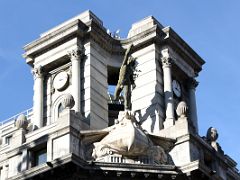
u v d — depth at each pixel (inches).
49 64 2153.1
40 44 2174.0
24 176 1803.6
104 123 2057.1
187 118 1971.0
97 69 2103.8
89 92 2041.1
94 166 1758.1
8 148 2161.7
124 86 2016.5
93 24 2114.9
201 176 1834.4
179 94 2185.0
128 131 1847.9
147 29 2155.5
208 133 2060.8
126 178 1775.3
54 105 2114.9
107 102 2105.1
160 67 2142.0
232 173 2180.1
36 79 2159.2
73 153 1738.4
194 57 2262.6
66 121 1831.9
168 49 2159.2
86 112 2016.5
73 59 2091.5
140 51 2166.6
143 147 1844.2
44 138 1849.2
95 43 2132.1
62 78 2123.5
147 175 1779.0
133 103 2105.1
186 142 1902.1
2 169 2018.9
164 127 2034.9
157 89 2090.3
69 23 2113.7
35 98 2134.6
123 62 2055.9
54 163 1754.4
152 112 2059.5
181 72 2208.4
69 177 1755.7
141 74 2133.4
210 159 1987.0
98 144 1859.0
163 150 1903.3
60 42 2139.5
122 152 1835.6
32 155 1878.7
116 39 2183.8
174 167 1808.6
